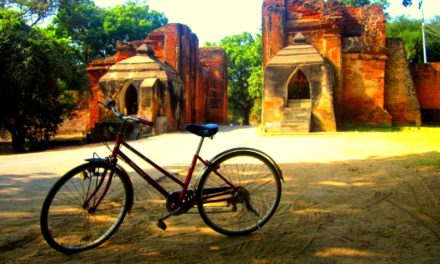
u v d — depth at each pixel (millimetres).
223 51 34906
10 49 15094
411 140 12414
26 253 3023
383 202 4504
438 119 21891
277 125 17516
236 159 8016
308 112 17250
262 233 3453
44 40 16609
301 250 3037
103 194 3375
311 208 4273
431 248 3039
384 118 19312
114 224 3273
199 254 2988
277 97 17875
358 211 4145
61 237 3320
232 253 3004
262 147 11156
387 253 2945
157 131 18188
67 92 23016
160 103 19594
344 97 19719
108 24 32812
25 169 7383
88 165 3164
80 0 30688
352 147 10609
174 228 3627
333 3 19500
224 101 34875
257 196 4516
